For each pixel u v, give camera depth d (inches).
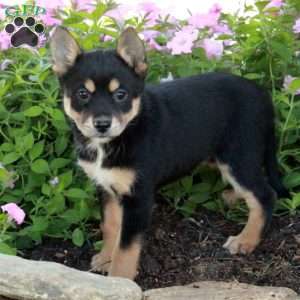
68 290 31.0
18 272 31.5
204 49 44.6
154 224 41.8
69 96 37.4
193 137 39.4
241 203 43.1
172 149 38.6
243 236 39.7
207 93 40.2
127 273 36.4
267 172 42.1
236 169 40.6
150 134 37.4
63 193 39.7
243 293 33.7
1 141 44.0
